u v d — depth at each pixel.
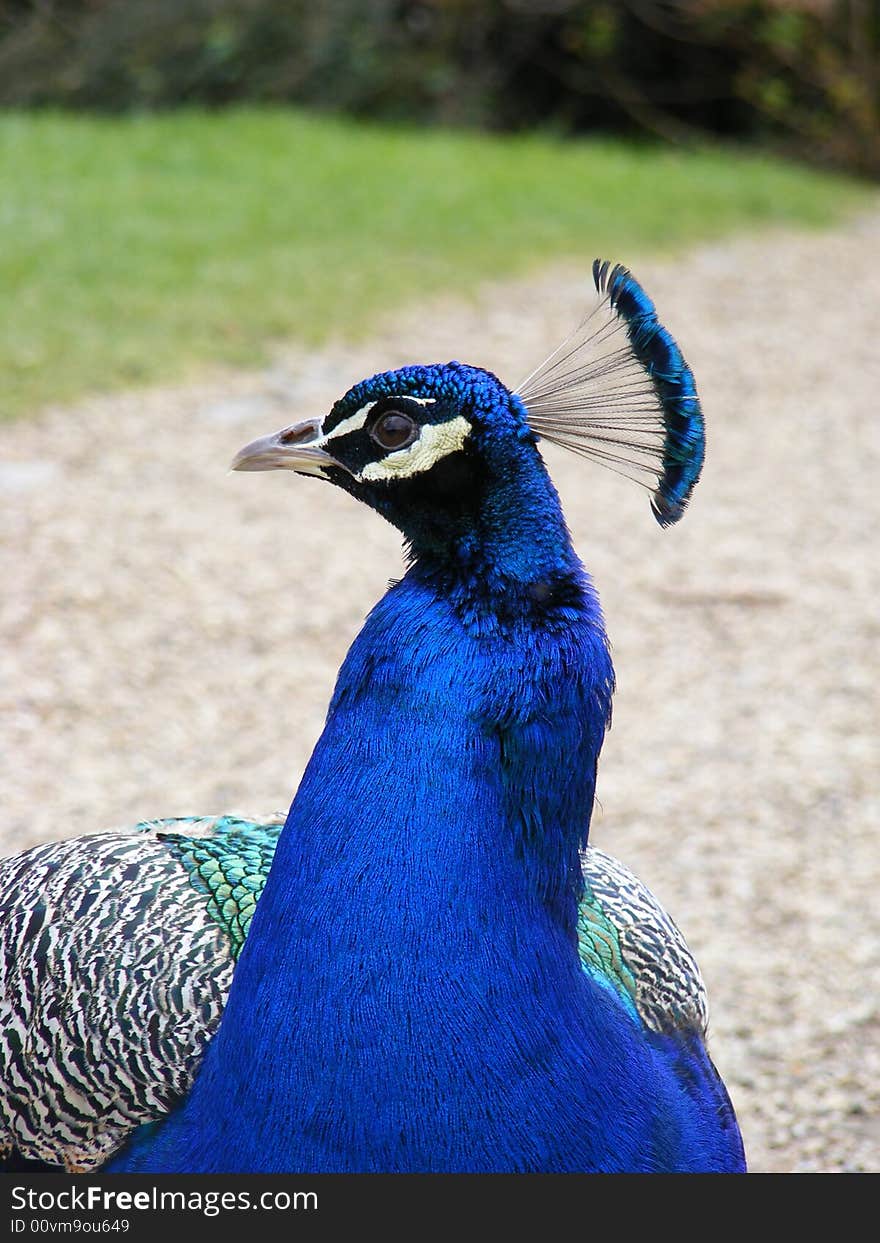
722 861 9.47
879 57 36.28
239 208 23.78
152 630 11.88
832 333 22.17
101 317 18.12
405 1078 4.04
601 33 35.28
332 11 34.44
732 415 18.47
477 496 4.23
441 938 4.04
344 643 11.95
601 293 4.47
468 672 4.12
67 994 4.85
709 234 27.36
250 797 9.70
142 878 5.19
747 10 35.31
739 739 11.07
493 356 18.41
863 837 9.83
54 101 33.81
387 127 34.16
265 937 4.19
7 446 14.82
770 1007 8.13
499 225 24.91
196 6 33.97
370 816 4.09
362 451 4.42
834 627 12.95
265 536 13.79
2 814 9.27
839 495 16.14
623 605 13.13
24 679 10.98
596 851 5.89
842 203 32.41
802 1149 7.07
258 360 17.50
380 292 20.47
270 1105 4.14
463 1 35.12
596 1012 4.37
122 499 14.05
